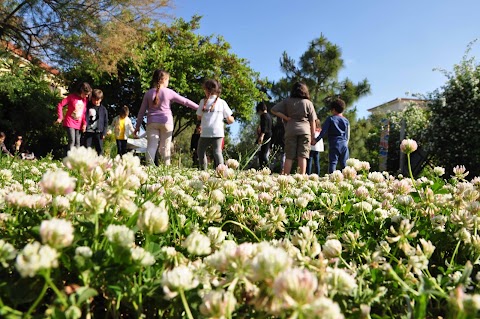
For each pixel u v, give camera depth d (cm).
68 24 1261
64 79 1614
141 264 84
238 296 80
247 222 177
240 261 77
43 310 86
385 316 87
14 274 88
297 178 301
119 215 118
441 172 257
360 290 88
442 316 96
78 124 729
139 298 82
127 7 1315
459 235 132
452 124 1265
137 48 1847
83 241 97
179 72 1953
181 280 75
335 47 2152
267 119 827
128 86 1883
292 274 60
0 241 86
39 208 123
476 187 210
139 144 1070
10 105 1451
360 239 156
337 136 633
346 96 2122
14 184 219
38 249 73
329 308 57
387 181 290
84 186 136
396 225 156
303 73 2205
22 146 1453
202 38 2122
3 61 1368
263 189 245
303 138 559
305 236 106
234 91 2098
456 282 100
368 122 2400
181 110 1978
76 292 74
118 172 103
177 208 179
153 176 283
